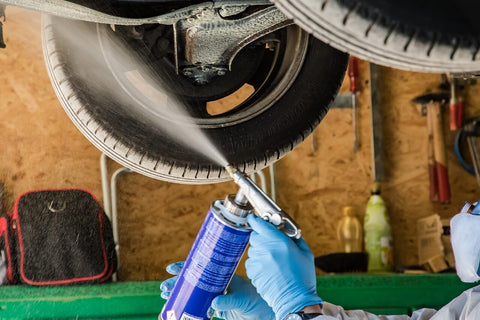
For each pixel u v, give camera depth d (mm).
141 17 1317
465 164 3010
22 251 2363
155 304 2213
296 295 1250
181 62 1452
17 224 2389
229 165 1285
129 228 2838
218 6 1279
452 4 932
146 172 1398
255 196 1242
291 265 1254
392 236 3006
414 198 3078
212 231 1256
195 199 2914
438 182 2979
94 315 2188
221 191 2936
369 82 3053
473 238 1340
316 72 1520
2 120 2764
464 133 3006
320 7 922
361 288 2328
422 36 935
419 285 2348
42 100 2801
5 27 2764
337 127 3057
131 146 1362
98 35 1394
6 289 2197
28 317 2152
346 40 965
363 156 3062
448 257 2779
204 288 1270
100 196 2809
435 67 989
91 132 1359
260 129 1452
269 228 1248
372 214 2879
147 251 2844
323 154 3037
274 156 1454
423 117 3117
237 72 1539
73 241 2426
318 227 2998
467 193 3096
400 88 3113
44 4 1204
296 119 1485
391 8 920
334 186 3029
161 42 1443
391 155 3086
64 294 2180
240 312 1396
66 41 1379
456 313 1488
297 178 3010
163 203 2883
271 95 1486
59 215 2441
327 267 2689
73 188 2656
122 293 2205
